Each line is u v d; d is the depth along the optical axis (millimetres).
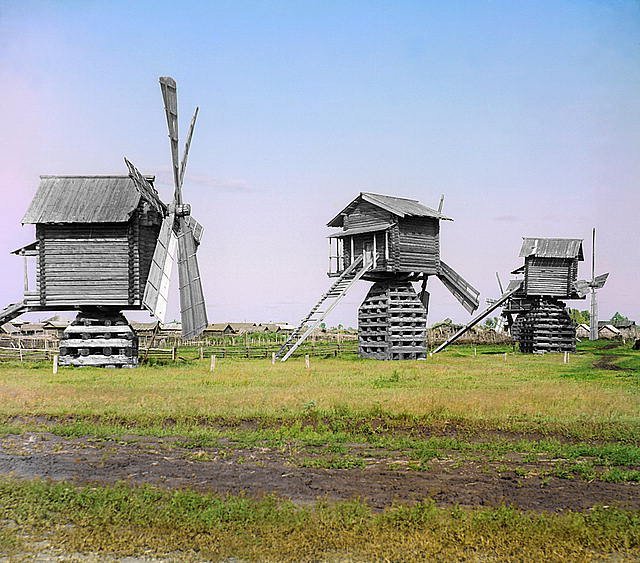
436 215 46812
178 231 40781
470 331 77000
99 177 40562
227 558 10656
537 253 60031
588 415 20828
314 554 10711
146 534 11539
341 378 30891
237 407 22281
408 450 17391
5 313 39406
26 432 19734
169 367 38719
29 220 38188
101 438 18969
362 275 45562
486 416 20625
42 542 11445
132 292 38969
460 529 11422
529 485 14328
